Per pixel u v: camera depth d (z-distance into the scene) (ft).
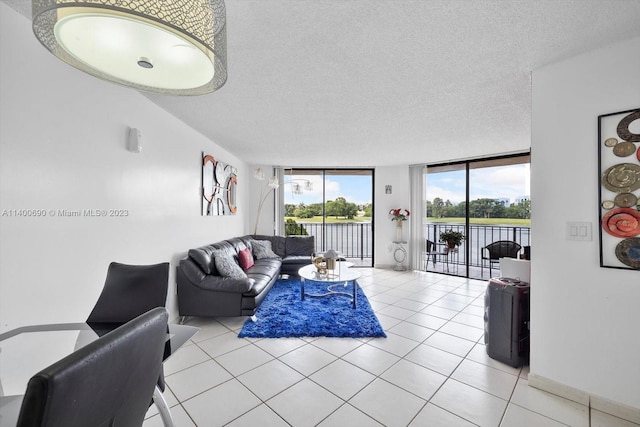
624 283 5.39
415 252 19.44
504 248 16.48
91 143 6.27
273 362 7.42
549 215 6.25
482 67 6.49
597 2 4.41
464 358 7.69
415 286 15.31
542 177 6.35
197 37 2.66
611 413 5.45
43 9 2.25
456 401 5.90
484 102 8.53
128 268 5.58
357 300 12.64
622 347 5.40
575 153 5.94
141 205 8.10
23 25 4.79
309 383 6.50
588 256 5.77
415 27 5.09
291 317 10.48
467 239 17.37
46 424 1.53
